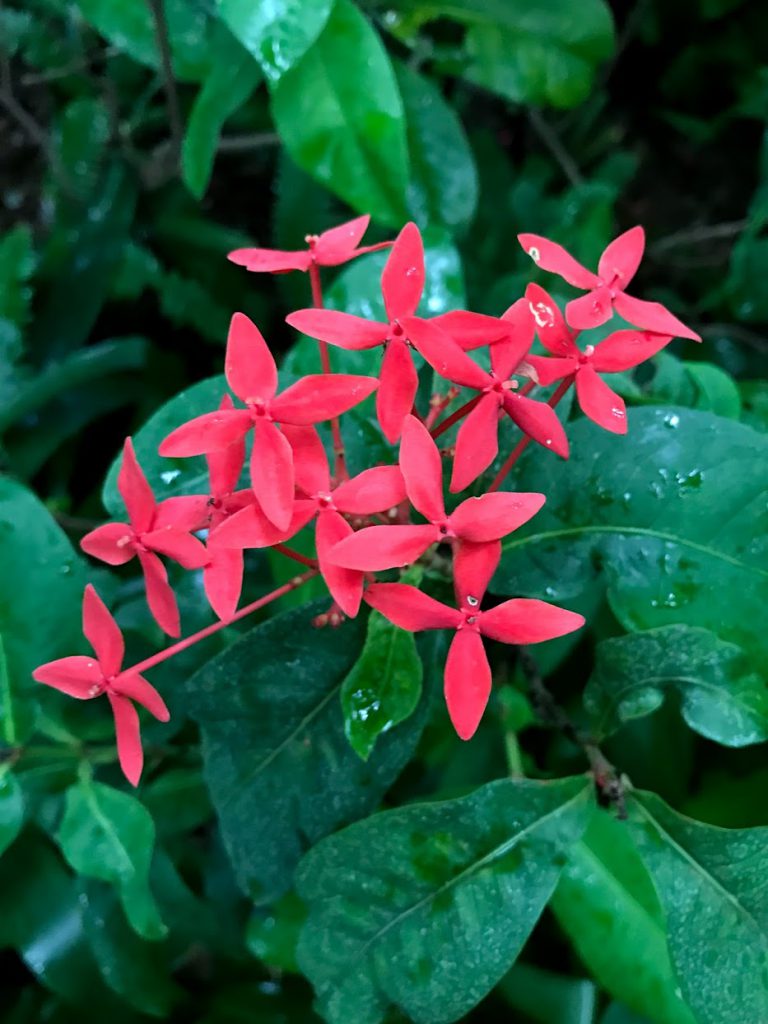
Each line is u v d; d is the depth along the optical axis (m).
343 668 0.26
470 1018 0.31
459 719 0.22
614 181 0.48
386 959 0.26
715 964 0.25
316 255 0.25
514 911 0.25
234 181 0.48
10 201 0.48
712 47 0.50
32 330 0.43
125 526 0.23
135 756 0.24
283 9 0.26
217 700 0.26
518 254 0.45
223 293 0.45
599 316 0.23
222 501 0.23
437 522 0.22
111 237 0.42
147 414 0.43
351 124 0.29
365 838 0.26
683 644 0.24
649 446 0.25
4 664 0.27
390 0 0.34
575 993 0.31
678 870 0.25
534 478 0.26
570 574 0.26
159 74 0.41
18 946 0.31
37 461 0.40
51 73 0.43
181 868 0.34
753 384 0.34
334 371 0.29
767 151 0.44
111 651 0.23
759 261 0.43
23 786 0.28
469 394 0.27
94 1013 0.32
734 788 0.32
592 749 0.26
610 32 0.35
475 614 0.22
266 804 0.27
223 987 0.33
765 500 0.25
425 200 0.36
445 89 0.49
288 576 0.30
